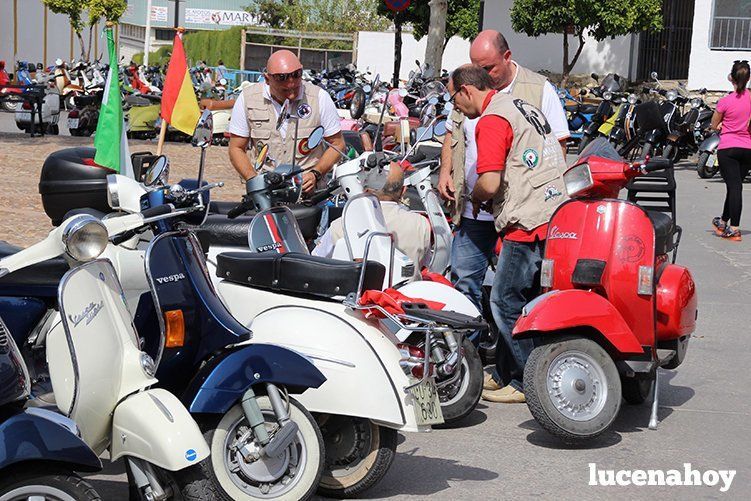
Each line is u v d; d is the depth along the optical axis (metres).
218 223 6.00
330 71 25.36
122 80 26.77
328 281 4.76
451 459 5.52
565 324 5.48
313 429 4.36
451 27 35.56
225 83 34.44
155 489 3.94
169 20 61.28
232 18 61.53
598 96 25.06
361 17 53.88
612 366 5.61
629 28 29.70
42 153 17.91
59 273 4.73
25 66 32.06
